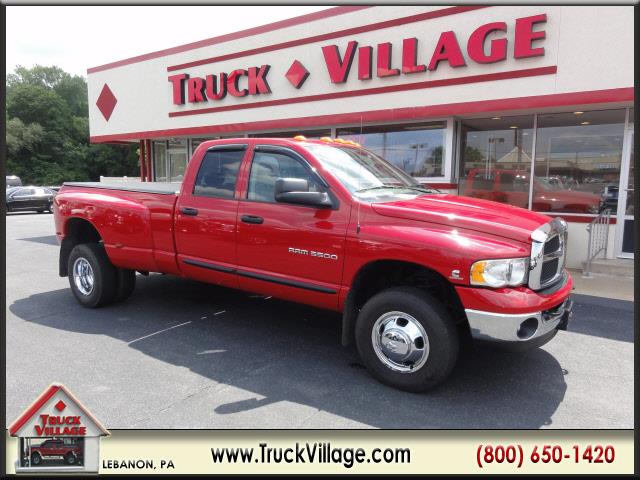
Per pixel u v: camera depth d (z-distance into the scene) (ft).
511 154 28.99
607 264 24.62
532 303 10.62
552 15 23.59
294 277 13.35
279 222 13.42
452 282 10.89
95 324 16.62
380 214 12.01
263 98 35.70
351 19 30.45
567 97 23.65
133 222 16.66
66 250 19.34
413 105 28.48
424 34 27.66
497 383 12.28
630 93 22.13
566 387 12.09
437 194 14.76
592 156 26.48
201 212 15.08
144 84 44.06
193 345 14.69
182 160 46.26
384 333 11.83
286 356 13.91
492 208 12.77
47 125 204.64
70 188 19.21
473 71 26.14
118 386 11.90
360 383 12.22
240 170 14.60
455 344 11.18
